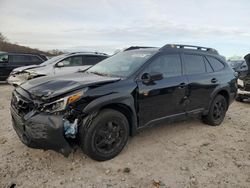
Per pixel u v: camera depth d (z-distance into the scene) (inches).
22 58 495.8
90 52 379.2
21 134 128.7
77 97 120.1
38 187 110.3
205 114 197.3
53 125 115.4
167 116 165.3
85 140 125.6
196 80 180.7
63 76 153.2
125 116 145.9
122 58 175.8
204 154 148.6
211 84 193.6
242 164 136.6
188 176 122.6
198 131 191.2
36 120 117.7
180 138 174.1
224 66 215.8
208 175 124.1
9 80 343.0
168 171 127.3
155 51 166.7
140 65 152.6
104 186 112.9
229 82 211.8
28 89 133.5
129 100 139.3
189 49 188.5
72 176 119.9
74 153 142.6
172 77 165.9
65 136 118.6
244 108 285.4
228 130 196.9
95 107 124.4
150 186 113.6
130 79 144.1
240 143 168.6
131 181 117.3
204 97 190.4
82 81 133.6
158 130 189.5
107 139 133.7
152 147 156.3
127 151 148.7
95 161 134.5
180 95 169.8
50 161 133.3
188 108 179.0
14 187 109.4
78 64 356.8
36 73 309.6
